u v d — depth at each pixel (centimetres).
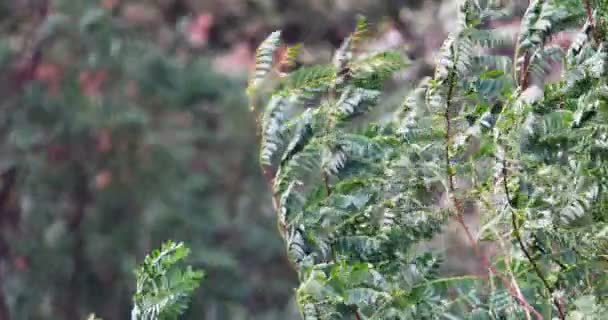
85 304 644
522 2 177
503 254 172
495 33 166
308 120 171
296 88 175
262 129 177
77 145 666
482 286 171
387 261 169
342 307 166
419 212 168
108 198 658
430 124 167
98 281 648
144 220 652
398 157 169
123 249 646
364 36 180
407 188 169
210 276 616
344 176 169
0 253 652
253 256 670
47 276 649
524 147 161
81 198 664
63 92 673
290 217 172
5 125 668
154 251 173
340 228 170
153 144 664
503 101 168
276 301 643
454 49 164
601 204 164
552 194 162
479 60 170
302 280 170
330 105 171
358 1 584
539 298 169
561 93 164
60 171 664
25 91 671
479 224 171
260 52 179
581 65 164
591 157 162
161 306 169
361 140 170
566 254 165
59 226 654
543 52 169
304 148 172
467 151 171
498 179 163
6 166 662
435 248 177
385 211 169
